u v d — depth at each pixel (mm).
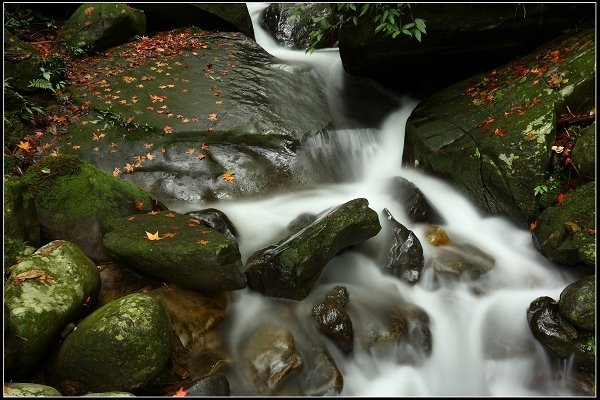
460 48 3545
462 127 3164
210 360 2201
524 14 3324
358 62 3840
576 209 2568
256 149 3291
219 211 2805
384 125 3893
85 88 3541
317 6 4953
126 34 4195
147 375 1969
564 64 3043
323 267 2482
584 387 2266
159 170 3090
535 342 2404
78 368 1937
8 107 3096
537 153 2781
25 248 2246
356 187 3371
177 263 2223
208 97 3549
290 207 3059
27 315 1917
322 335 2328
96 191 2523
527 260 2746
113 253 2344
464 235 2898
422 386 2299
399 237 2676
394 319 2393
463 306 2533
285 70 4023
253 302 2463
